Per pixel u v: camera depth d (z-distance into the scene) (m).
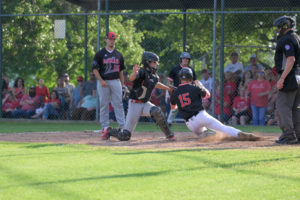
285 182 8.80
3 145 15.53
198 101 17.36
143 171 9.95
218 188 8.29
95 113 29.77
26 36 38.09
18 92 32.34
